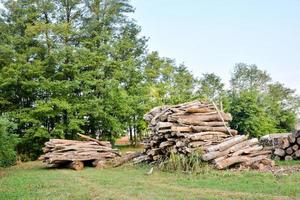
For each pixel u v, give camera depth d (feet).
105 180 43.04
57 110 95.91
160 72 134.00
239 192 31.01
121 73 105.29
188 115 53.47
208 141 49.24
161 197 30.35
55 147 64.18
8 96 98.48
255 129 117.70
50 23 100.48
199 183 36.91
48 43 98.53
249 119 117.91
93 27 106.83
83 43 103.86
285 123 152.66
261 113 122.52
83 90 98.84
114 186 37.93
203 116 53.62
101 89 99.81
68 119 97.30
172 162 48.03
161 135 53.93
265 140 79.36
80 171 57.93
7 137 62.13
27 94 100.17
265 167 45.65
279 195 29.01
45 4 102.06
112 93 99.45
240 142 48.34
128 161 63.82
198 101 57.77
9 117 92.53
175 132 50.90
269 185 33.32
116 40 112.37
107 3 110.93
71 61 100.07
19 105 100.22
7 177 50.78
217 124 53.72
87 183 41.42
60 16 107.14
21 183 43.01
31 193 35.42
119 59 114.52
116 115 105.40
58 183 42.19
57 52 96.22
